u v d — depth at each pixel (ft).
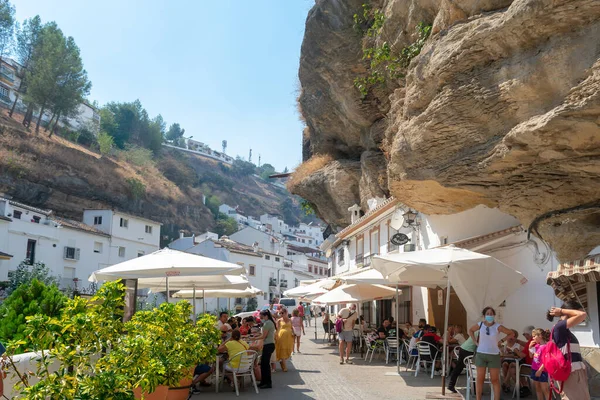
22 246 134.72
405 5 47.42
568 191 31.09
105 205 255.29
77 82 270.87
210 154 609.42
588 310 31.35
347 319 53.72
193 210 342.44
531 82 27.61
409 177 38.11
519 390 32.01
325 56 81.82
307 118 107.45
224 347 36.91
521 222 35.27
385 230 75.61
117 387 17.37
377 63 55.01
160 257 35.70
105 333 19.10
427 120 34.50
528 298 37.93
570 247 31.60
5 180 207.21
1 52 272.72
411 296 64.49
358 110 80.33
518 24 27.30
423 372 45.03
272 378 42.24
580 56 25.20
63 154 240.53
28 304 28.07
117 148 357.82
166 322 25.85
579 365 22.70
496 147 30.91
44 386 16.43
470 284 32.89
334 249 119.96
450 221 51.88
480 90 30.60
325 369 48.14
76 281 150.41
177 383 24.99
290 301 160.97
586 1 24.52
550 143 27.48
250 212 519.19
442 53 32.89
